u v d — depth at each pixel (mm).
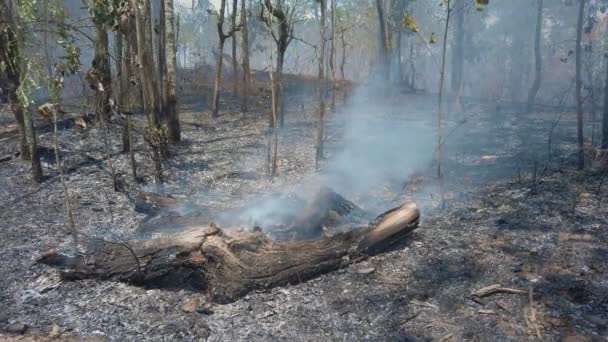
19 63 5855
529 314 3881
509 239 5359
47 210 6723
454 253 5094
